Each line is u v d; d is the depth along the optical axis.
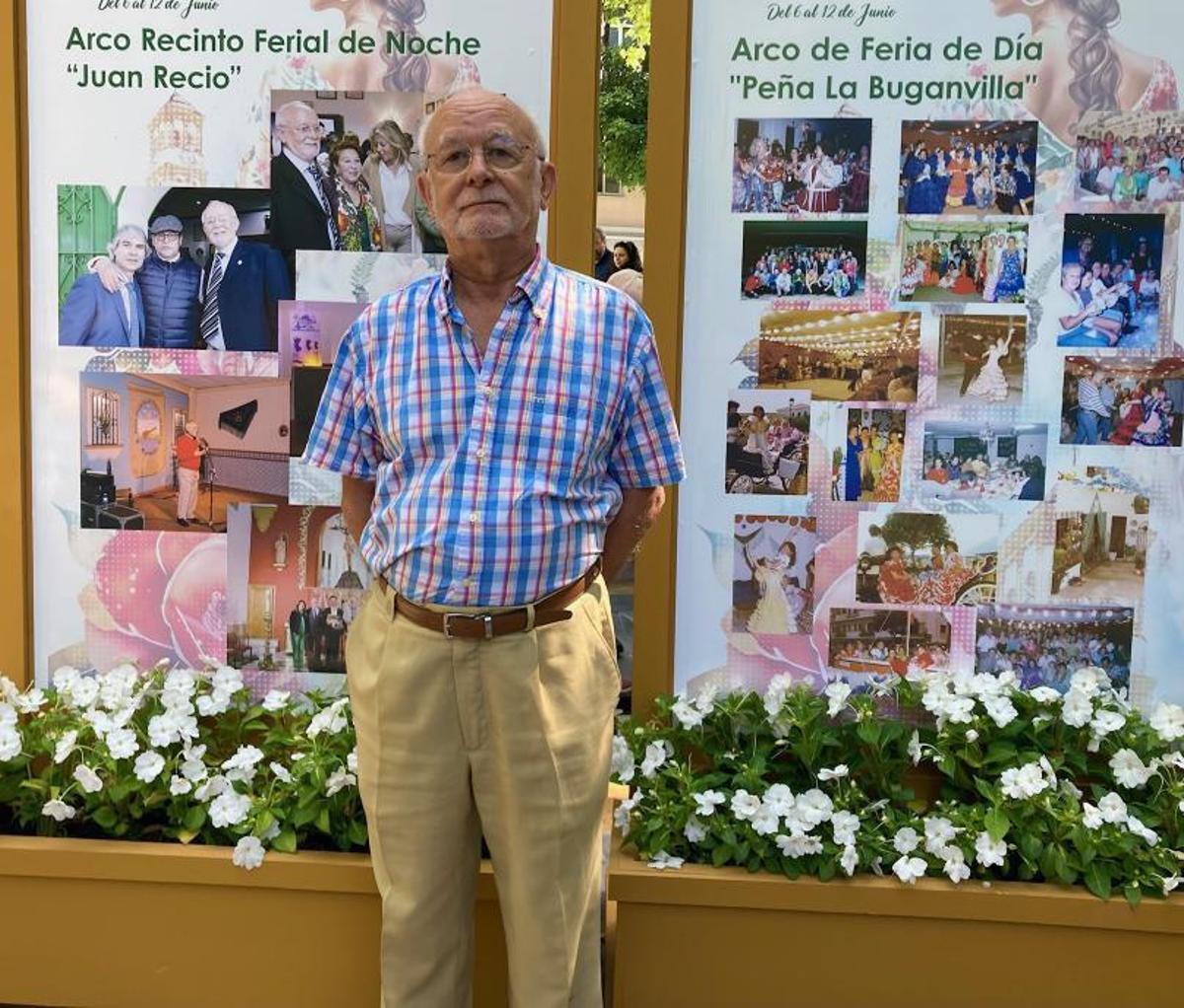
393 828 1.85
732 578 2.46
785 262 2.37
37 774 2.46
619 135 7.12
